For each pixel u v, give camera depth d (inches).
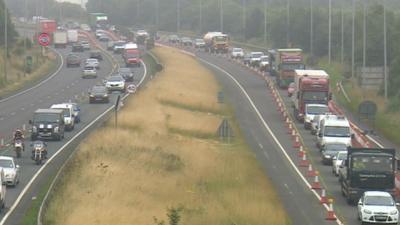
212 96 4916.3
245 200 2288.4
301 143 3528.5
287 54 5369.1
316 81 4082.2
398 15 6594.5
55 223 1824.6
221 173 2704.2
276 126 3993.6
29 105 4478.3
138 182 2377.0
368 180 2321.6
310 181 2721.5
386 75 4719.5
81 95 4968.0
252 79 5920.3
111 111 4239.7
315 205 2330.2
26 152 2994.6
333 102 4687.5
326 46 7445.9
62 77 6146.7
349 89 5310.0
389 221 2065.7
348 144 3211.1
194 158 2928.2
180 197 2252.7
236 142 3484.3
